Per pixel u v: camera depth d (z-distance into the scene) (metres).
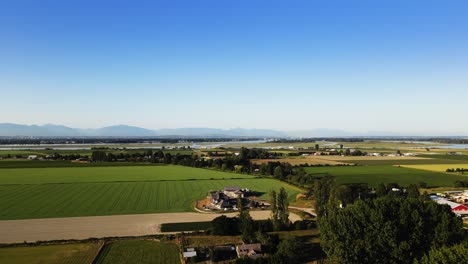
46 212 106.94
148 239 81.56
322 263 66.81
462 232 60.19
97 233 86.44
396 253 57.84
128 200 125.56
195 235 85.12
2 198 126.50
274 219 91.75
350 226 61.56
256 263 64.19
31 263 66.19
